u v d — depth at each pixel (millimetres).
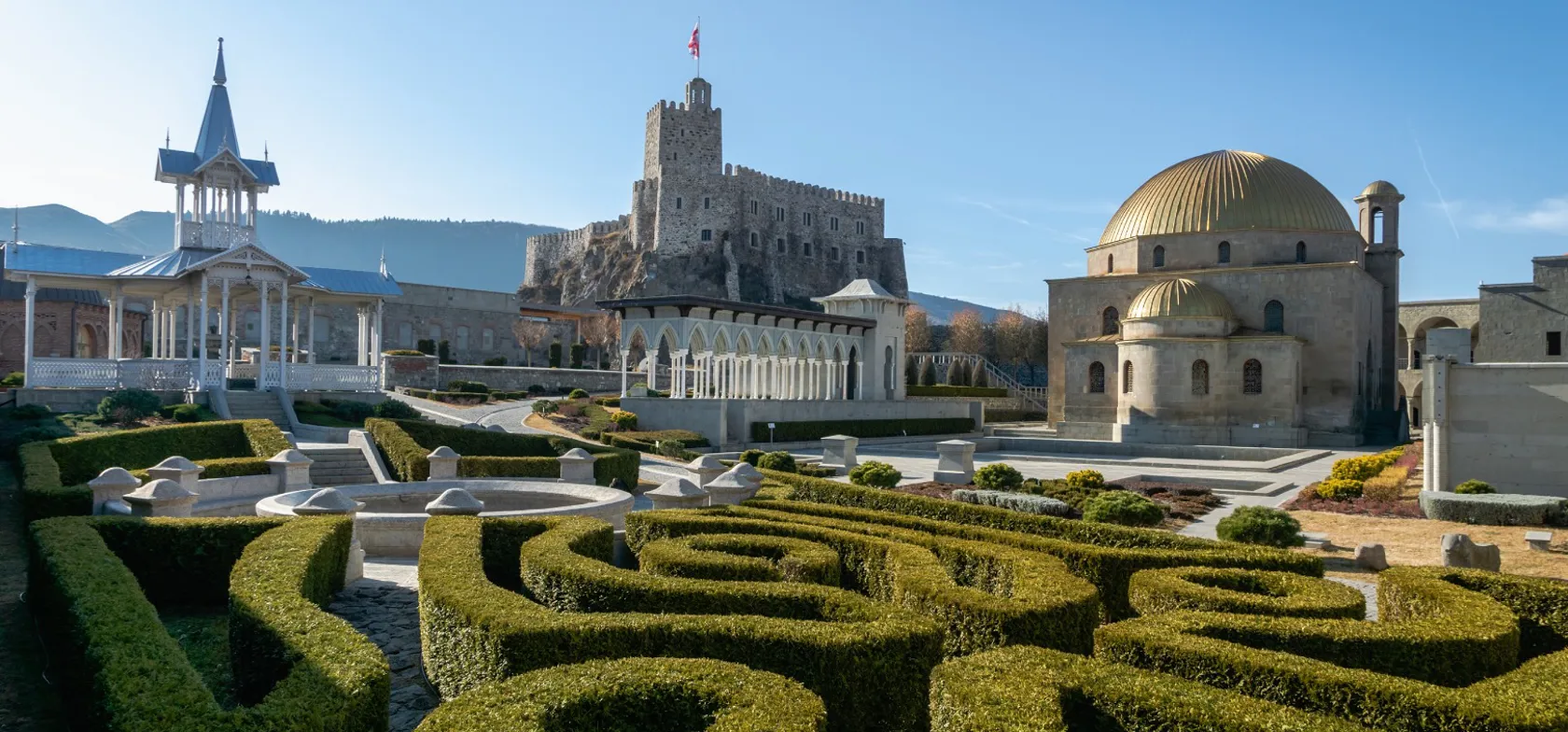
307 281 49812
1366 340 64500
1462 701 7664
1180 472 40406
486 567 16953
